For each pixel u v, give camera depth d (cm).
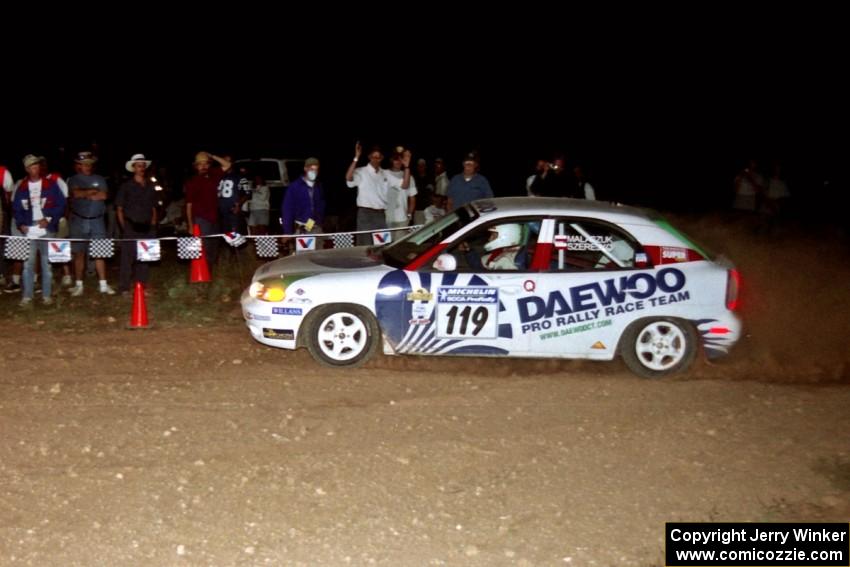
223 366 899
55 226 1183
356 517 574
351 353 882
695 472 650
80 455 662
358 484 621
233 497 598
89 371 875
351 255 941
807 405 789
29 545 533
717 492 620
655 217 905
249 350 960
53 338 1003
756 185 2000
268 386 826
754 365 929
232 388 820
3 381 836
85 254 1263
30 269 1176
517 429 725
